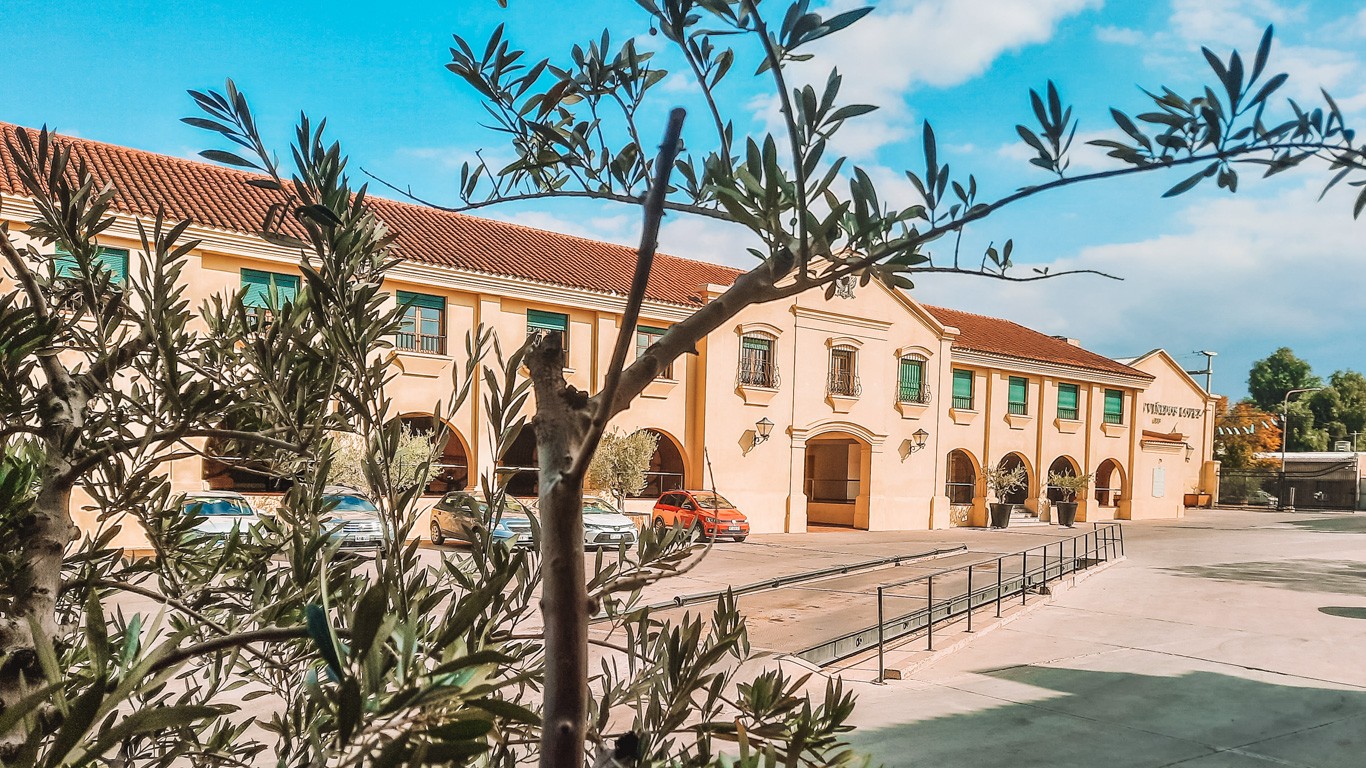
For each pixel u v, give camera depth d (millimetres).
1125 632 11203
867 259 1103
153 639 1241
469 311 20234
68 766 1021
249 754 1996
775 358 25812
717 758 1427
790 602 13375
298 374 1786
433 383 19453
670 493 22906
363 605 889
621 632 6844
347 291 1791
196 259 15797
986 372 32219
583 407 1158
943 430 30547
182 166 18953
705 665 1601
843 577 16266
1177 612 12766
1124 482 36844
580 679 1019
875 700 7617
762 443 25516
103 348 1705
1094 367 35188
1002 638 10797
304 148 1696
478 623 1479
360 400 1744
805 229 1065
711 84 1250
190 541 2158
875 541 23859
